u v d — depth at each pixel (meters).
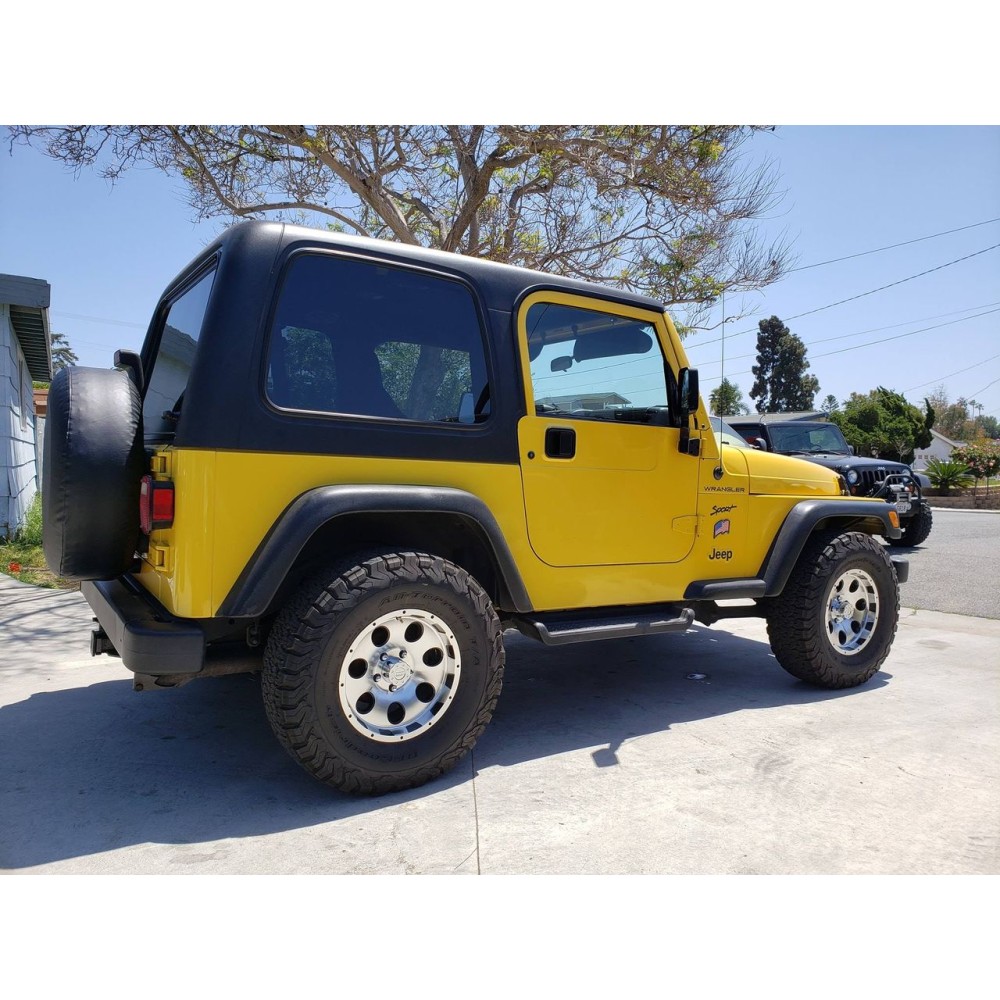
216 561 2.55
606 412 3.59
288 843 2.44
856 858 2.40
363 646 2.69
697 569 3.89
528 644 5.35
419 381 3.02
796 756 3.23
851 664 4.18
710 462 3.91
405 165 9.00
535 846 2.44
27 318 10.46
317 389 2.79
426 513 2.91
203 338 2.59
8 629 5.52
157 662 2.46
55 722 3.56
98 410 2.76
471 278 3.21
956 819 2.66
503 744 3.37
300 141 8.35
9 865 2.29
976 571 8.73
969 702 4.01
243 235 2.69
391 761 2.73
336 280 2.87
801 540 4.05
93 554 2.72
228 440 2.57
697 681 4.41
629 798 2.80
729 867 2.34
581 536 3.44
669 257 9.04
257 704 3.84
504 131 7.66
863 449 30.44
